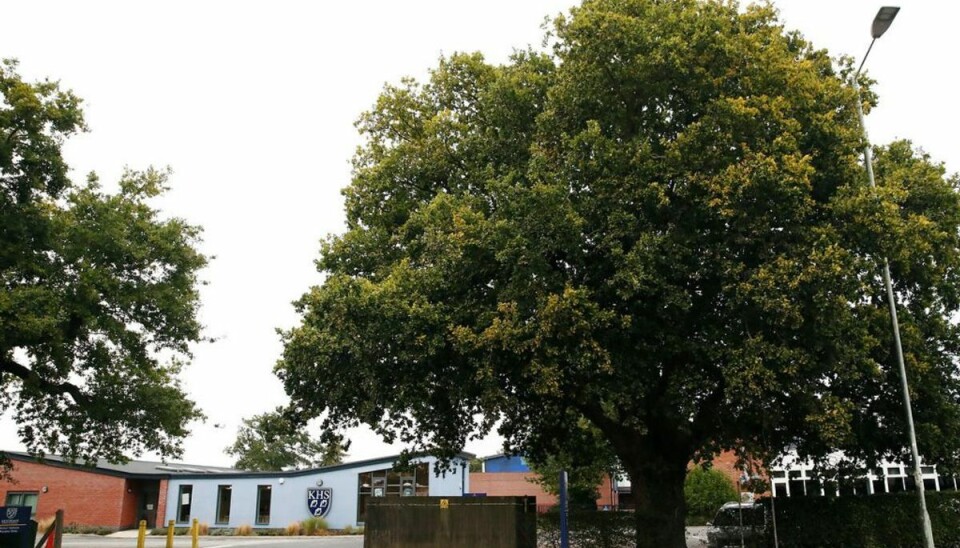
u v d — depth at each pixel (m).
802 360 13.96
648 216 15.47
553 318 13.87
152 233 22.39
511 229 14.98
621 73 15.88
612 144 15.31
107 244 21.48
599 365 14.08
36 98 20.00
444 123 20.11
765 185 13.91
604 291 14.91
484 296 16.27
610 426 18.52
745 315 14.67
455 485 42.25
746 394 14.05
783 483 27.22
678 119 16.58
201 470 56.03
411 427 20.22
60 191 21.73
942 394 18.56
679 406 15.97
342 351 15.84
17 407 23.83
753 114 14.51
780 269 13.66
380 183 20.50
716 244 14.83
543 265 14.78
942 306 19.55
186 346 24.31
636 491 18.33
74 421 23.42
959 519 19.64
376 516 18.42
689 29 15.70
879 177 19.00
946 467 19.61
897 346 16.12
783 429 18.06
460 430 20.12
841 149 15.65
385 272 18.61
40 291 19.16
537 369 14.27
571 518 21.47
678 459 18.39
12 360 21.27
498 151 18.72
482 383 15.30
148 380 23.59
